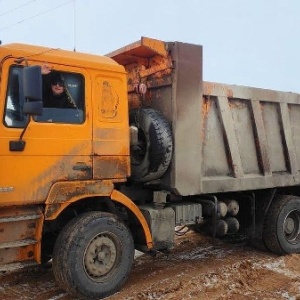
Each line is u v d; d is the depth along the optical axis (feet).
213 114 19.79
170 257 21.85
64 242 14.80
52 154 14.52
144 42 17.04
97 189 15.52
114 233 15.76
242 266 19.86
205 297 15.76
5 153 13.58
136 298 15.46
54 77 14.76
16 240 14.17
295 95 23.52
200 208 19.45
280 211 22.38
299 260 21.39
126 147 16.37
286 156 23.21
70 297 15.80
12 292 16.39
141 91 18.04
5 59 13.70
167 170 17.85
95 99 15.60
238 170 20.57
